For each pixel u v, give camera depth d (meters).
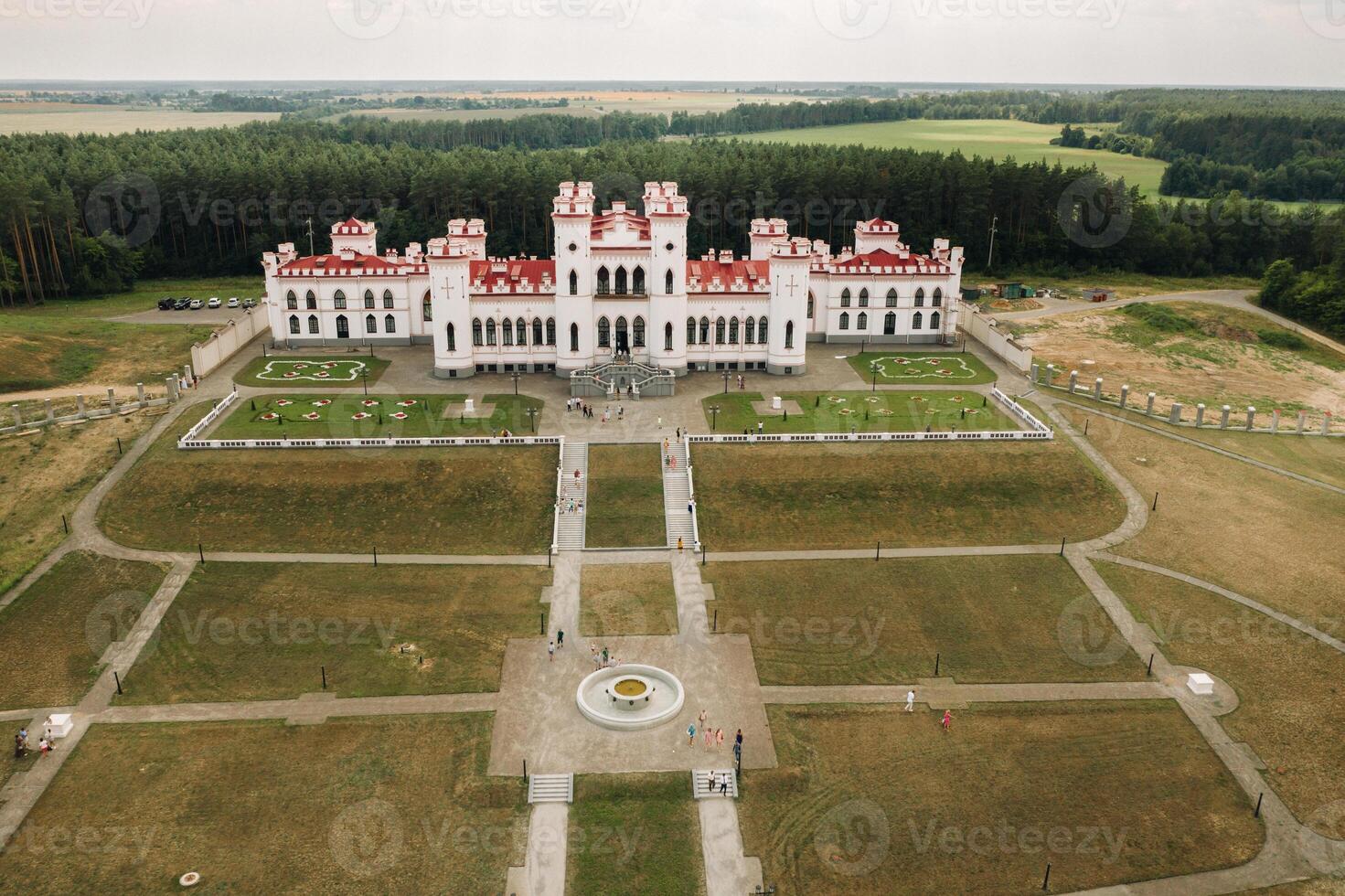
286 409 121.06
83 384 134.62
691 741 73.38
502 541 98.62
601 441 113.69
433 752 71.81
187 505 100.62
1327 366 160.62
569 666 81.50
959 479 107.62
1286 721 75.62
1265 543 97.75
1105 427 120.19
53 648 81.88
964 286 195.75
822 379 135.88
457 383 133.25
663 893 61.34
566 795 68.38
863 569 94.75
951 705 77.38
